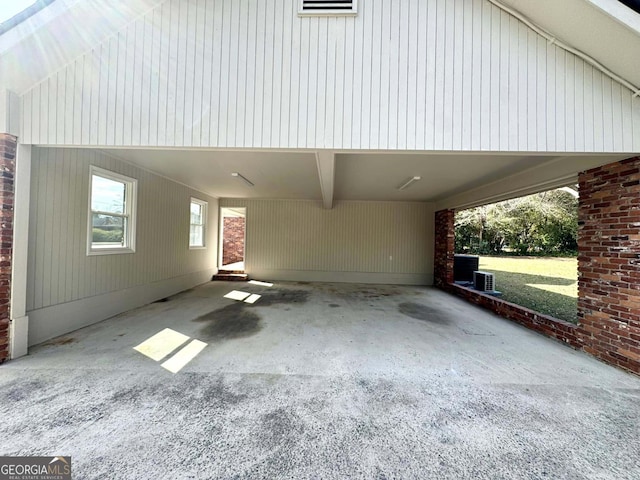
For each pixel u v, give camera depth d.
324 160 3.72
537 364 3.01
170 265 6.32
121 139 2.91
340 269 8.80
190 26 2.91
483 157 3.94
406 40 2.85
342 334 3.91
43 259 3.41
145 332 3.84
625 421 2.07
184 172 5.57
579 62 2.73
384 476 1.57
